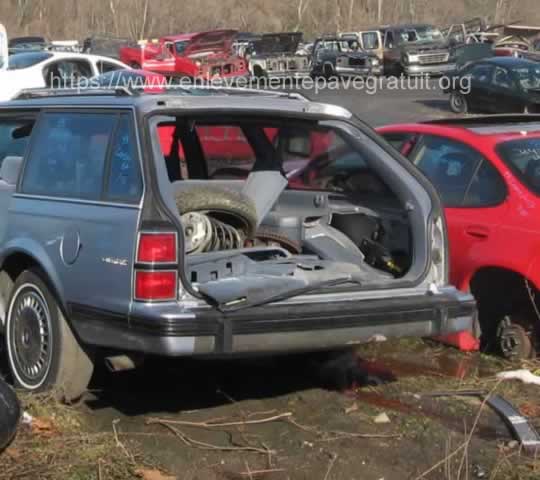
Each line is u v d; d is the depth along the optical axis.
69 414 10.84
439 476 9.62
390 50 72.38
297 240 12.57
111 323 10.40
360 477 9.61
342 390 12.40
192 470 9.73
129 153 10.68
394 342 14.42
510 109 49.50
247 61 69.88
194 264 11.01
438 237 11.78
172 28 165.12
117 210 10.52
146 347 10.07
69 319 11.02
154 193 10.29
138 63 61.12
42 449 9.89
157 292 10.07
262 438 10.63
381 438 10.62
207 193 11.80
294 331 10.45
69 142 11.55
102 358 11.40
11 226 11.93
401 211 12.12
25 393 11.34
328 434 10.73
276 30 162.50
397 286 11.35
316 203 12.98
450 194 14.12
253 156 14.05
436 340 14.45
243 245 12.13
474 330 13.89
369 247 12.36
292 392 12.27
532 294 13.21
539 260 12.86
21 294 11.74
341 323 10.72
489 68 50.69
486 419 11.20
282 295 10.44
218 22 165.00
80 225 10.90
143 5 166.50
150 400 11.90
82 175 11.20
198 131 13.90
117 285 10.34
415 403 11.80
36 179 11.84
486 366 13.42
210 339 10.04
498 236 13.28
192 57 67.69
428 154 14.78
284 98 12.24
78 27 168.62
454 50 71.81
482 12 164.25
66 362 11.16
